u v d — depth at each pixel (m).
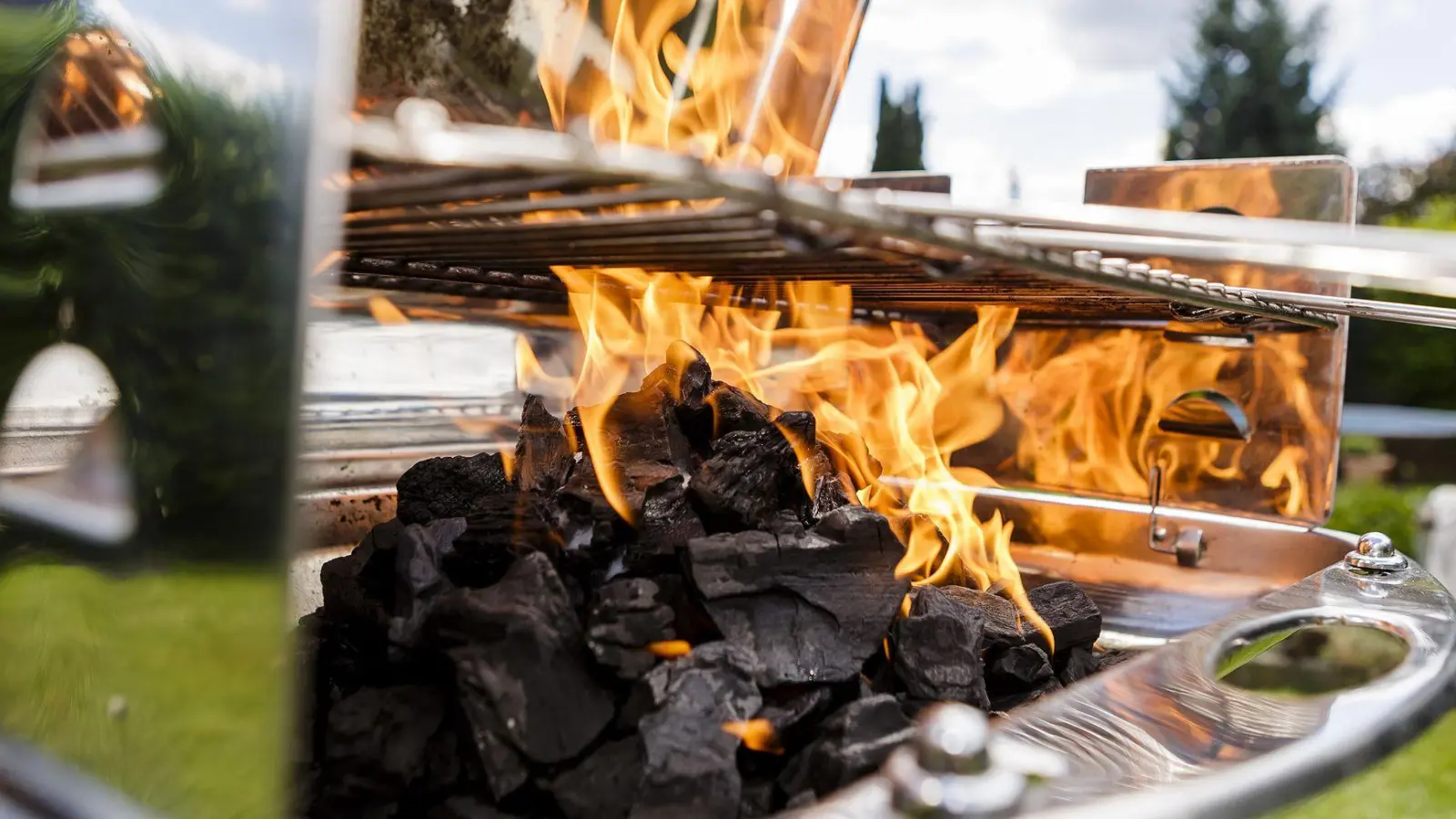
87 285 0.28
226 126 0.24
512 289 0.56
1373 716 0.31
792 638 0.36
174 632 0.25
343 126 0.21
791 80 0.66
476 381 0.71
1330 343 0.58
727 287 0.54
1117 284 0.35
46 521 0.30
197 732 0.25
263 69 0.23
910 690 0.37
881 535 0.38
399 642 0.36
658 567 0.38
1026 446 0.67
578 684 0.34
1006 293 0.48
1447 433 2.37
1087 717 0.30
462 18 0.53
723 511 0.39
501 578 0.37
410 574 0.37
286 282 0.22
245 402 0.23
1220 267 0.59
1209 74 4.76
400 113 0.20
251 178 0.23
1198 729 0.30
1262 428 0.60
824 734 0.34
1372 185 4.15
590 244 0.35
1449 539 1.58
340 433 0.65
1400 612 0.39
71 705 0.29
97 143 0.28
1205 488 0.61
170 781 0.26
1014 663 0.42
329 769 0.34
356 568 0.39
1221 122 4.66
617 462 0.41
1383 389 2.99
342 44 0.22
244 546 0.23
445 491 0.45
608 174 0.21
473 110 0.55
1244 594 0.57
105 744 0.28
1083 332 0.65
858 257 0.33
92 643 0.28
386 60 0.51
